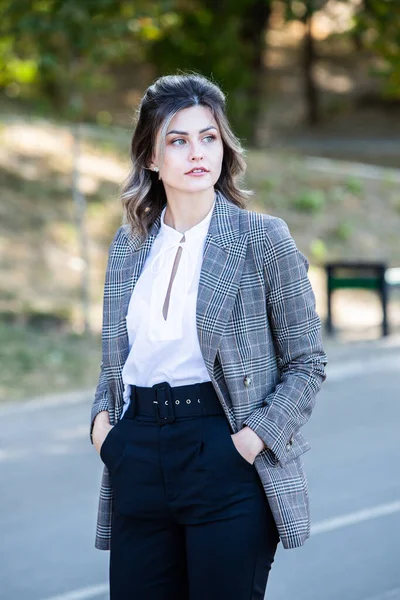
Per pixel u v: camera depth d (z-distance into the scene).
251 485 4.46
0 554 8.23
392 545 8.31
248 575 4.42
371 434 11.73
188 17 33.53
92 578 7.75
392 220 25.89
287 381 4.51
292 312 4.53
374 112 46.28
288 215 25.11
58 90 31.33
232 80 33.88
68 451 11.32
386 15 21.78
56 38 25.84
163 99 4.62
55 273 19.89
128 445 4.50
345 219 25.39
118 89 40.22
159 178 4.78
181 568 4.57
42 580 7.71
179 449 4.42
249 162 27.61
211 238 4.57
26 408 13.23
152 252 4.72
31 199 22.39
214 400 4.46
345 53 51.88
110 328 4.70
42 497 9.68
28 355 15.68
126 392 4.62
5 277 19.22
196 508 4.40
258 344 4.50
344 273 22.14
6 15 21.36
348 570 7.79
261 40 35.38
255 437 4.39
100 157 25.12
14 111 29.44
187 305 4.50
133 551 4.57
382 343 17.62
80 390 14.29
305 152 39.31
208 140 4.66
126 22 22.27
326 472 10.24
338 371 15.38
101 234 21.83
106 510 4.80
